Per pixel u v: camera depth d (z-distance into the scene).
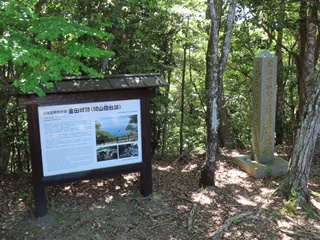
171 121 8.16
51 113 4.41
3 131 6.49
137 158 5.08
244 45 8.38
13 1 3.68
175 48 8.94
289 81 9.21
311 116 4.91
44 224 4.41
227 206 4.95
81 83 4.52
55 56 3.62
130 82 4.77
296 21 7.13
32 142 4.37
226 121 9.41
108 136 4.81
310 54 7.09
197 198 5.20
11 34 3.85
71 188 5.52
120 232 4.26
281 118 9.20
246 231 4.24
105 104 4.71
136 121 4.96
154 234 4.22
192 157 7.44
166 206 4.96
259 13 7.96
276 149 8.09
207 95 5.54
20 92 4.06
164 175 6.31
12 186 5.65
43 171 4.49
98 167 4.82
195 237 4.14
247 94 10.13
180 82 10.02
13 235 4.17
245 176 6.27
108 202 5.05
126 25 6.50
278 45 9.11
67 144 4.57
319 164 6.86
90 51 3.87
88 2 6.00
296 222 4.45
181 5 7.61
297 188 4.99
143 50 6.89
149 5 6.34
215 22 5.03
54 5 6.54
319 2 7.05
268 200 5.08
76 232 4.24
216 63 5.13
